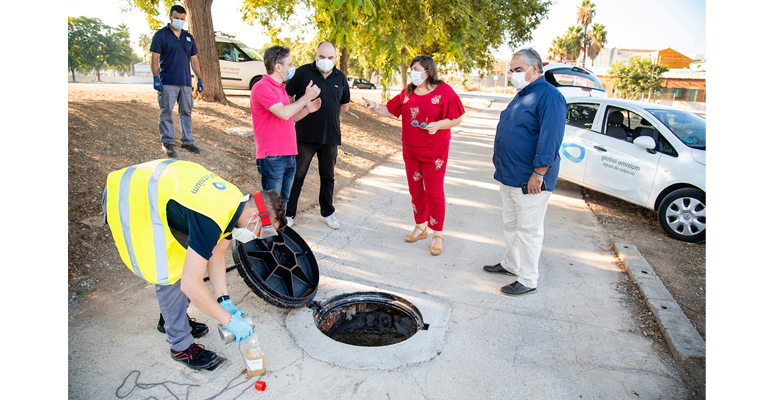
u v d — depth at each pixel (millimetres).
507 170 3369
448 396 2436
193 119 7438
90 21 41625
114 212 2156
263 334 2883
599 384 2584
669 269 4133
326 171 4656
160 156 5375
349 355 2723
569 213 5715
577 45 52500
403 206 5742
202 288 2113
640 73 39250
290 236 3621
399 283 3684
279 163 4109
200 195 2070
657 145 5227
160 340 2754
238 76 12766
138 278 3449
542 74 3254
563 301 3510
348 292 3408
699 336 2967
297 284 3357
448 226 5098
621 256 4293
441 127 3879
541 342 2965
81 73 42219
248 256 3051
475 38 11664
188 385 2410
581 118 6207
